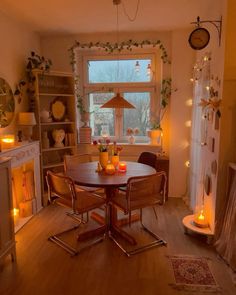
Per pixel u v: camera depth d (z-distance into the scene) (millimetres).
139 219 3492
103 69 4609
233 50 2471
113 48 4324
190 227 2994
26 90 3971
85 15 3467
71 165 3523
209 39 2852
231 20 2434
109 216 3119
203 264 2527
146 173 3059
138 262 2566
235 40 2457
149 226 3334
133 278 2334
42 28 4004
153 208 3783
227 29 2453
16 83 3676
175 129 4266
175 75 4156
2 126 3303
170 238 3021
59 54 4418
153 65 4453
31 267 2492
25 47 3934
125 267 2490
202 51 3510
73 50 4398
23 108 3885
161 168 4199
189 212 3777
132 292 2162
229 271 2420
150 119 4586
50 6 3158
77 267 2492
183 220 3195
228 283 2271
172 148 4316
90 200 2895
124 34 4258
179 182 4371
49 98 4262
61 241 2947
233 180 2518
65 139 4324
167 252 2734
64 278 2338
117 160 3285
